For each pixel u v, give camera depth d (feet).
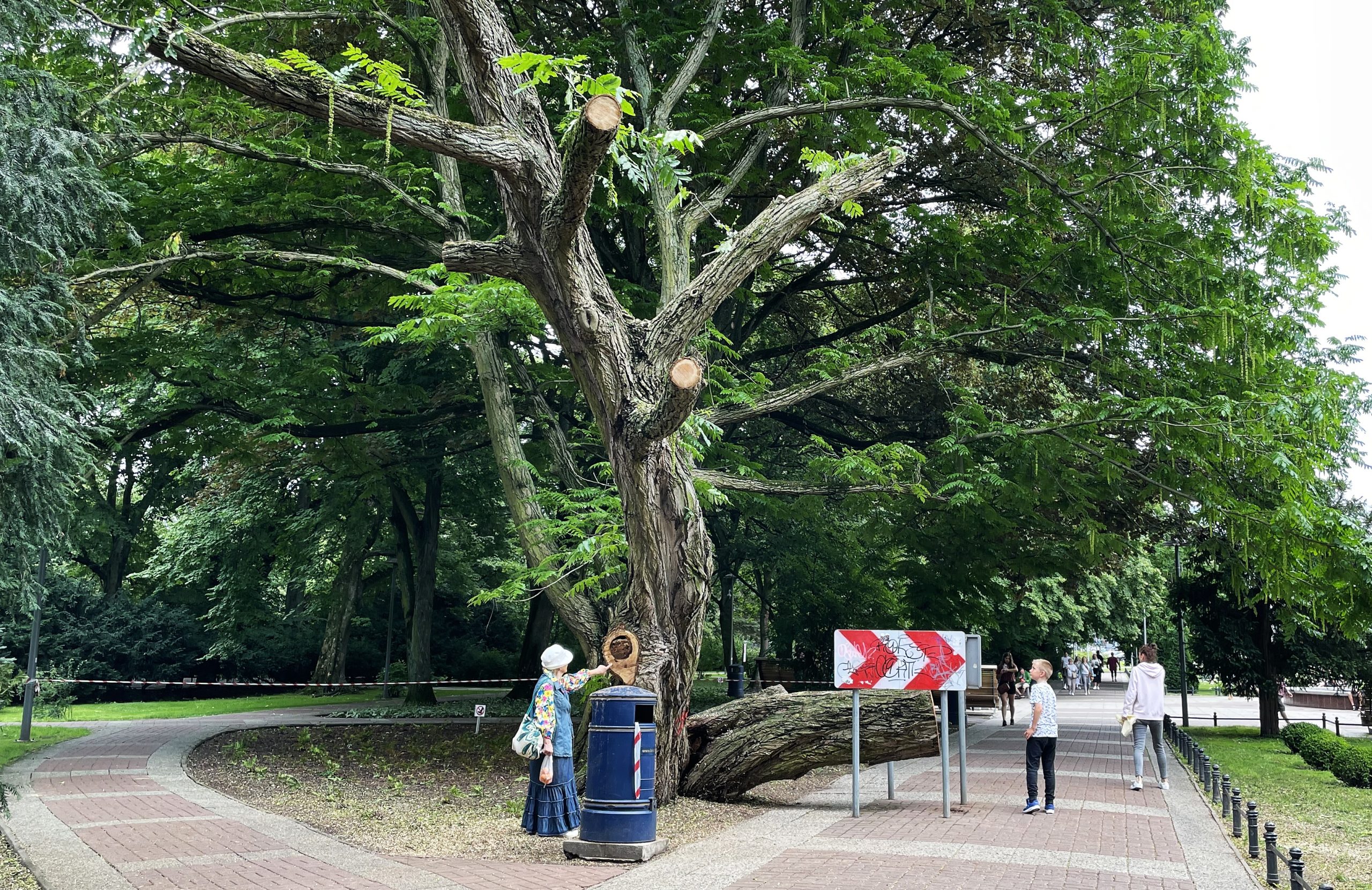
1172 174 51.11
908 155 59.72
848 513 61.77
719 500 41.63
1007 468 54.29
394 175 51.42
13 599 25.26
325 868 25.88
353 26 54.65
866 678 36.11
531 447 63.82
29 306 24.85
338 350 70.08
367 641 145.48
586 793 27.94
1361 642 68.23
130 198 45.75
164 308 72.95
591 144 25.71
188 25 37.50
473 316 41.50
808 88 48.67
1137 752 42.34
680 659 37.42
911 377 72.18
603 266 62.34
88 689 110.52
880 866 26.13
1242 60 49.01
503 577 134.62
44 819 33.83
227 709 93.71
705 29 49.85
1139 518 71.82
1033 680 36.24
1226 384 51.78
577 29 57.98
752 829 32.17
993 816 35.06
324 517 99.96
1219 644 78.02
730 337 65.36
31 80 25.48
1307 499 47.62
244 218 52.03
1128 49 49.19
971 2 53.93
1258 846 28.81
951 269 57.82
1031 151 52.13
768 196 59.62
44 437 24.12
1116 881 24.81
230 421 60.95
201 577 123.34
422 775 46.98
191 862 26.58
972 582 62.23
